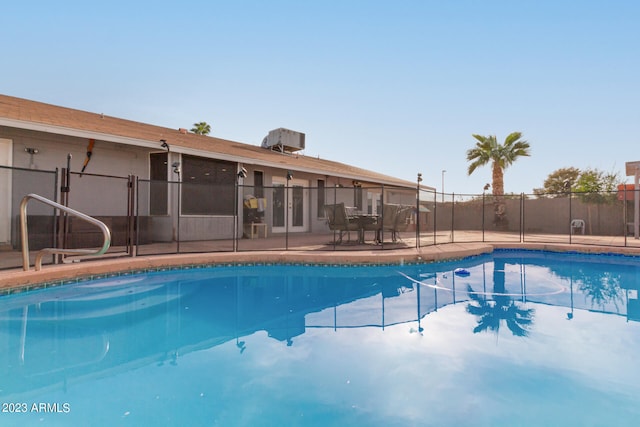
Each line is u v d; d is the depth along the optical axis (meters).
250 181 11.27
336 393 2.32
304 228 13.45
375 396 2.28
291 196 12.96
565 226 16.83
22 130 7.26
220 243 9.27
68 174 5.81
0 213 7.02
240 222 10.74
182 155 9.24
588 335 3.44
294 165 11.94
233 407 2.16
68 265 5.41
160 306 4.57
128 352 3.07
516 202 18.69
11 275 4.50
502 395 2.29
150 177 9.27
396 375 2.58
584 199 16.08
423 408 2.13
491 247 9.45
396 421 2.00
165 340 3.38
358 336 3.44
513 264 8.03
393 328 3.69
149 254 6.84
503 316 4.11
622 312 4.26
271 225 12.09
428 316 4.12
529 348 3.10
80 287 5.21
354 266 7.08
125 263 5.89
